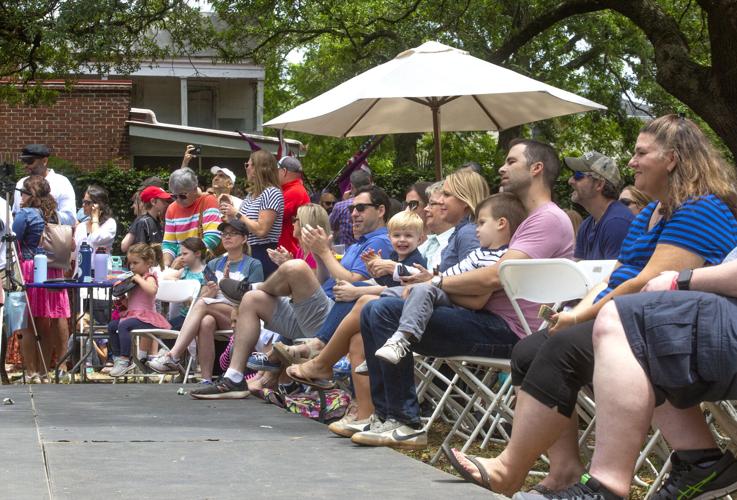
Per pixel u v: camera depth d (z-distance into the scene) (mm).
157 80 34438
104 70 18875
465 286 5125
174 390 7824
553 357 3922
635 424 3520
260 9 20172
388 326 5176
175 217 10359
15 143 25781
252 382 7414
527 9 21328
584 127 33469
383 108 9977
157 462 4672
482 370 6859
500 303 5238
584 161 6469
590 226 6629
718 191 4031
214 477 4324
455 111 9883
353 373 5730
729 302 3537
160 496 3914
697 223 3986
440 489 4105
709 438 3881
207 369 8258
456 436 6523
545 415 3945
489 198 5566
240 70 32469
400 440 5180
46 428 5684
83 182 21750
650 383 3523
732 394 3479
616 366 3527
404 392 5234
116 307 9844
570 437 4207
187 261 9812
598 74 31000
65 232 9984
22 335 9695
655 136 4094
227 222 8531
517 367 4242
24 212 9633
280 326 7113
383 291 5586
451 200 6375
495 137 36062
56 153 25969
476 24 22578
